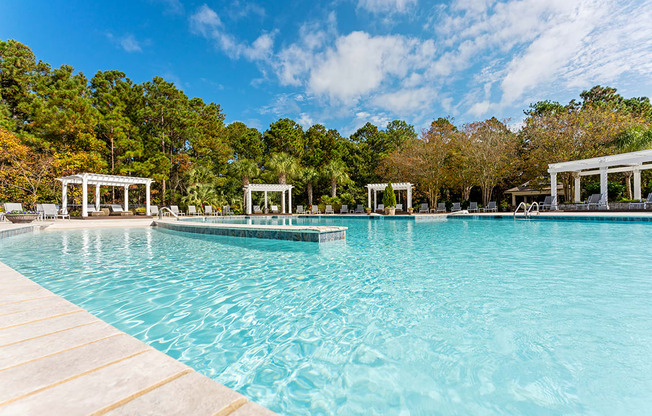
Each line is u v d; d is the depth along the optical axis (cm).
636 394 150
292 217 2114
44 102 2000
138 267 471
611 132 1772
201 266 475
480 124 2202
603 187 1526
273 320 256
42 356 133
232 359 195
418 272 411
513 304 276
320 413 143
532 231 902
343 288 343
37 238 900
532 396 151
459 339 213
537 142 2094
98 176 1650
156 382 112
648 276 365
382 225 1305
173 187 2781
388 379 170
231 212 2416
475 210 2106
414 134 3528
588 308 261
